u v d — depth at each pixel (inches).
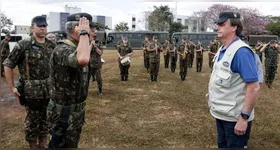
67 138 93.7
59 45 90.7
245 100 93.0
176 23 2406.5
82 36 84.4
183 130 188.9
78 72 91.4
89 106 245.3
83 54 82.4
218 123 107.0
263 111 242.1
